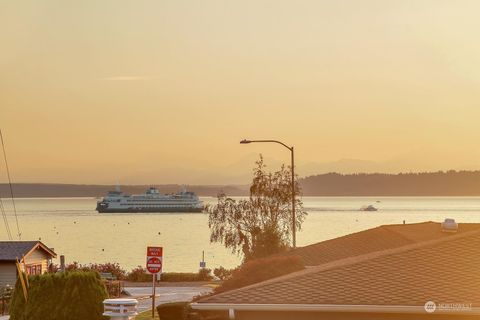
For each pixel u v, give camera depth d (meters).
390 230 53.62
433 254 31.69
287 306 27.81
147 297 84.00
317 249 51.94
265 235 80.94
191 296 85.19
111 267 112.69
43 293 45.94
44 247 94.25
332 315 28.03
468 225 56.47
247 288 29.95
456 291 27.81
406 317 27.45
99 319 46.00
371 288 28.67
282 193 95.31
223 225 95.81
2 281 88.00
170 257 198.00
